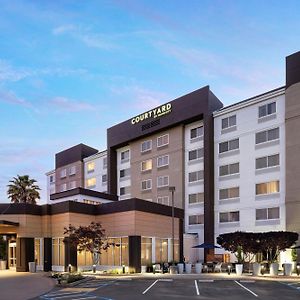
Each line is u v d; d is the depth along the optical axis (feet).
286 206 153.89
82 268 133.90
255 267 120.78
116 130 239.50
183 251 163.32
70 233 124.16
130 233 129.59
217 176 182.09
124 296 70.95
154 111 214.07
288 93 158.10
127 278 107.55
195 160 194.59
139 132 222.28
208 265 137.49
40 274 119.44
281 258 150.61
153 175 214.28
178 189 198.08
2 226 137.80
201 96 190.29
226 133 180.96
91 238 120.57
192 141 197.47
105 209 139.74
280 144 159.94
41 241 139.54
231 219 174.29
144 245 133.28
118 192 238.27
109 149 242.99
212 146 185.47
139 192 221.25
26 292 76.23
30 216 138.31
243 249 134.51
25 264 133.69
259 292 77.87
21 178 252.21
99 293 75.10
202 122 193.67
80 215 136.67
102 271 129.49
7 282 94.99
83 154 275.59
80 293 74.95
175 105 202.69
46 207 140.36
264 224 161.48
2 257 150.00
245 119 174.19
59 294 73.46
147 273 125.39
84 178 270.05
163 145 210.79
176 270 126.82
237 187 173.88
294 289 83.35
